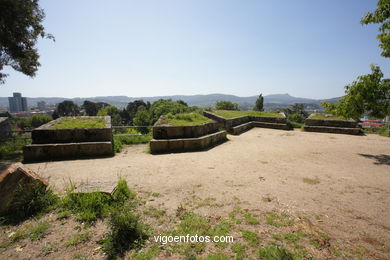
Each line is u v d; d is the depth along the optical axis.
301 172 5.59
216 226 3.10
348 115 7.78
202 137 8.79
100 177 5.15
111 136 8.36
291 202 3.88
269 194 4.22
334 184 4.75
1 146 8.45
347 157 7.16
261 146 9.09
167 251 2.61
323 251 2.59
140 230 2.83
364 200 3.97
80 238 2.83
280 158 7.05
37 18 9.56
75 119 8.74
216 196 4.12
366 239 2.85
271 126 15.14
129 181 4.89
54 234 2.91
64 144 7.13
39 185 3.65
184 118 10.01
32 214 3.35
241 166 6.13
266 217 3.35
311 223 3.19
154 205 3.74
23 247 2.66
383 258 2.50
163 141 8.07
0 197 3.27
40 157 6.92
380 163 6.42
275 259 2.34
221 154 7.63
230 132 12.71
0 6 7.73
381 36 7.19
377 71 7.13
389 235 2.94
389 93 6.89
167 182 4.85
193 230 3.00
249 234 2.90
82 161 6.71
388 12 6.79
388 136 11.23
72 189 3.89
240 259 2.46
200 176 5.26
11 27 8.54
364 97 7.21
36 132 7.28
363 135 11.77
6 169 3.48
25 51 9.99
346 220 3.29
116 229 2.78
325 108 8.66
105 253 2.58
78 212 3.38
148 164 6.32
